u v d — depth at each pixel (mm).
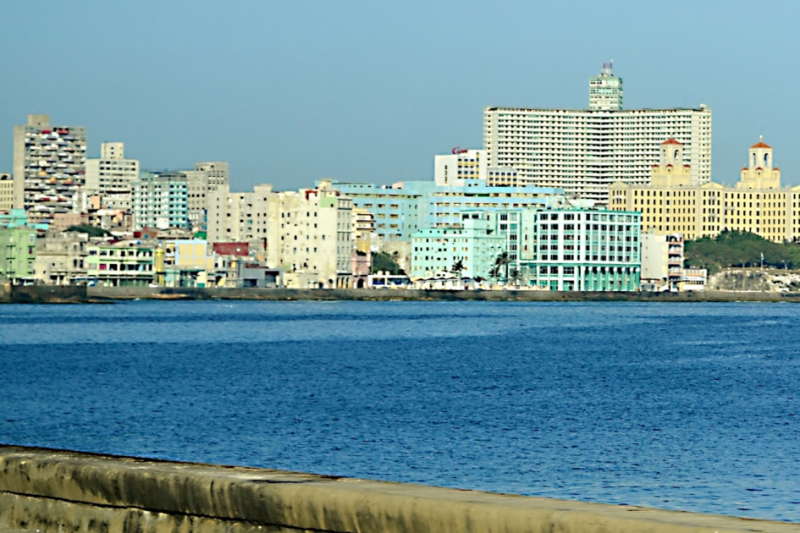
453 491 49594
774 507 133000
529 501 47375
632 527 43312
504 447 178750
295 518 49938
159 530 53938
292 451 174875
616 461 165500
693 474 154625
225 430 199000
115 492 55312
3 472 59219
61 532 56875
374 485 51125
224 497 51906
